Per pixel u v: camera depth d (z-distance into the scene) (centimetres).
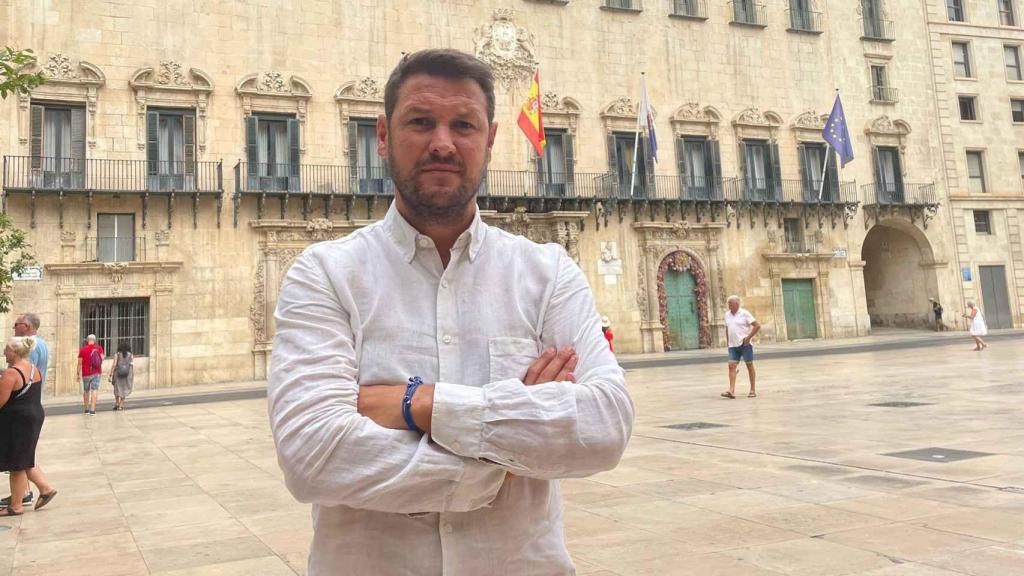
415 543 153
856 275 3484
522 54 3019
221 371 2444
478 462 142
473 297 167
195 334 2423
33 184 2266
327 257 165
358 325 160
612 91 3150
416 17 2855
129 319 2388
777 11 3516
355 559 154
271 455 913
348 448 140
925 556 413
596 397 150
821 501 551
